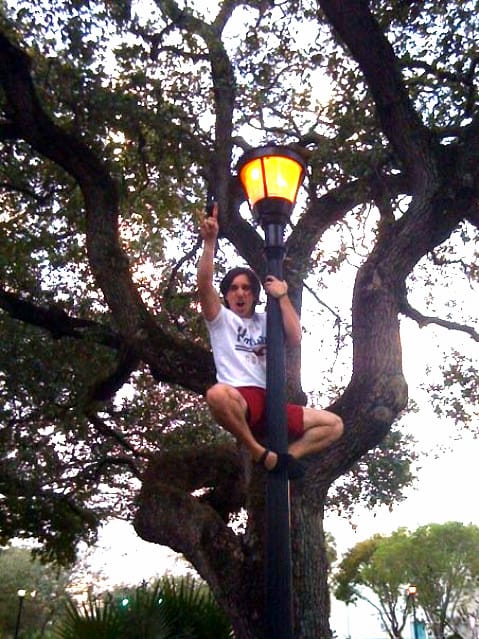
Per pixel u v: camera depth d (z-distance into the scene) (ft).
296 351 22.16
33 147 26.66
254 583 19.11
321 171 27.50
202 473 25.96
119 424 41.98
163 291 36.83
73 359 35.94
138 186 32.91
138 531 21.75
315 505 19.39
